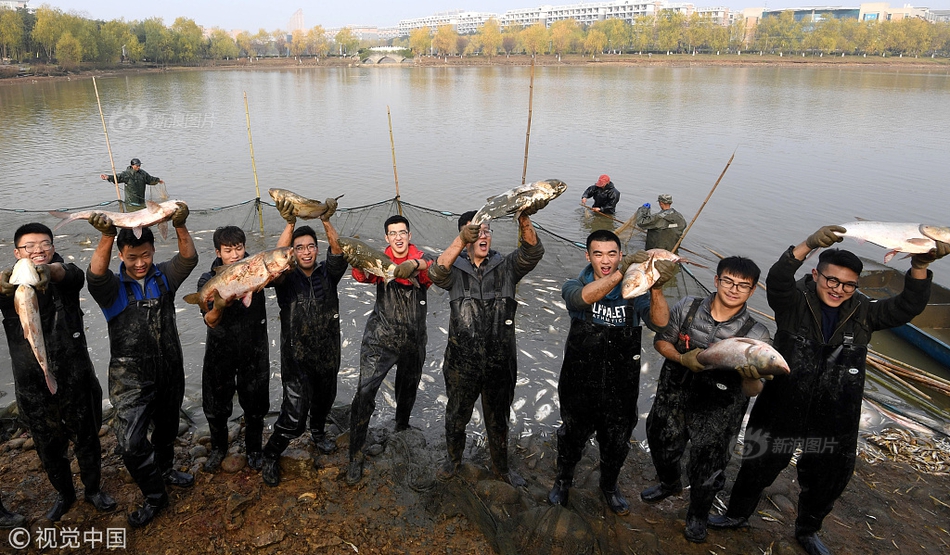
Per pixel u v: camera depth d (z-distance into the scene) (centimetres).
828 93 4934
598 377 429
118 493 464
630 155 2298
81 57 7331
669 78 7119
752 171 2012
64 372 409
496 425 471
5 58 7219
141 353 422
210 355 460
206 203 1598
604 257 414
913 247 362
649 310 413
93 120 3183
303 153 2330
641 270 371
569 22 14050
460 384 459
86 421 425
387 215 1226
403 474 493
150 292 428
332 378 500
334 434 557
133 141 2555
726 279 386
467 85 6175
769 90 5275
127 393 421
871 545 442
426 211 1219
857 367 392
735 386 400
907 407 678
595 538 425
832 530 455
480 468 497
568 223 1430
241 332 458
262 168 2047
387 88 5800
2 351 694
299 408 473
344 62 12406
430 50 15000
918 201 1636
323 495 466
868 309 392
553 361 725
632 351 429
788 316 408
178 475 471
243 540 421
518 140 2648
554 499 468
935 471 538
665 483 463
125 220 397
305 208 458
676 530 450
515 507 455
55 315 404
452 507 452
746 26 14825
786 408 405
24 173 1900
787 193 1725
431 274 439
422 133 2859
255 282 422
